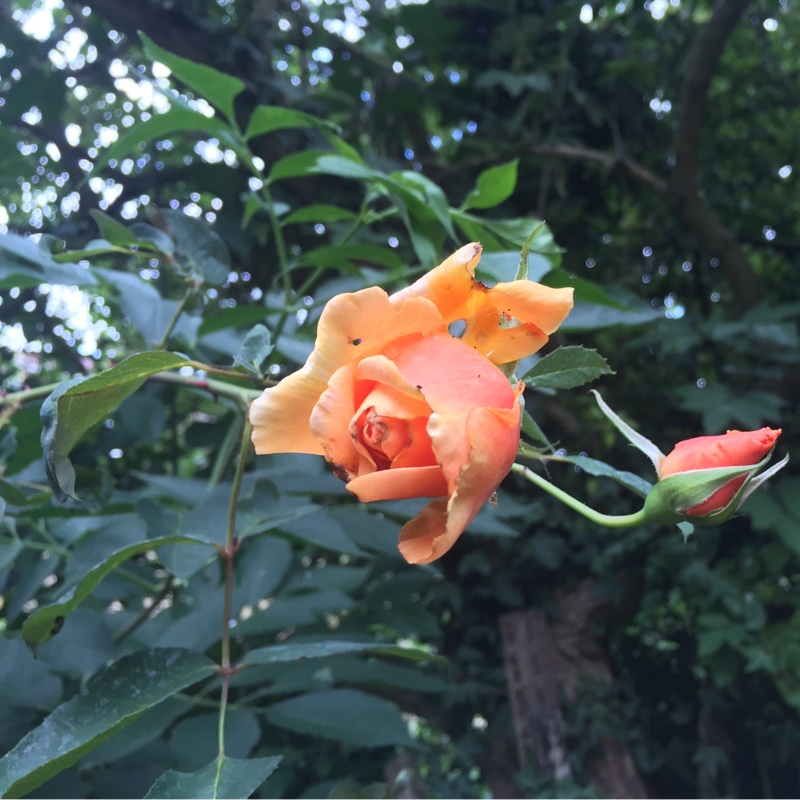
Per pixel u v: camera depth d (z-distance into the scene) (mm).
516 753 604
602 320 375
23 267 343
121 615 468
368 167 367
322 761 528
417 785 471
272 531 366
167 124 361
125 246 350
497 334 237
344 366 214
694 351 761
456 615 680
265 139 656
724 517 234
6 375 736
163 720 344
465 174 777
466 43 811
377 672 395
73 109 806
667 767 624
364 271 447
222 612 410
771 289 892
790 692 525
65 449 246
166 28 646
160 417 512
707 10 888
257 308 394
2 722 322
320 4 836
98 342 827
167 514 323
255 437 219
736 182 911
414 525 217
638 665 692
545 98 787
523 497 675
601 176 817
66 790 317
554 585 679
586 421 748
